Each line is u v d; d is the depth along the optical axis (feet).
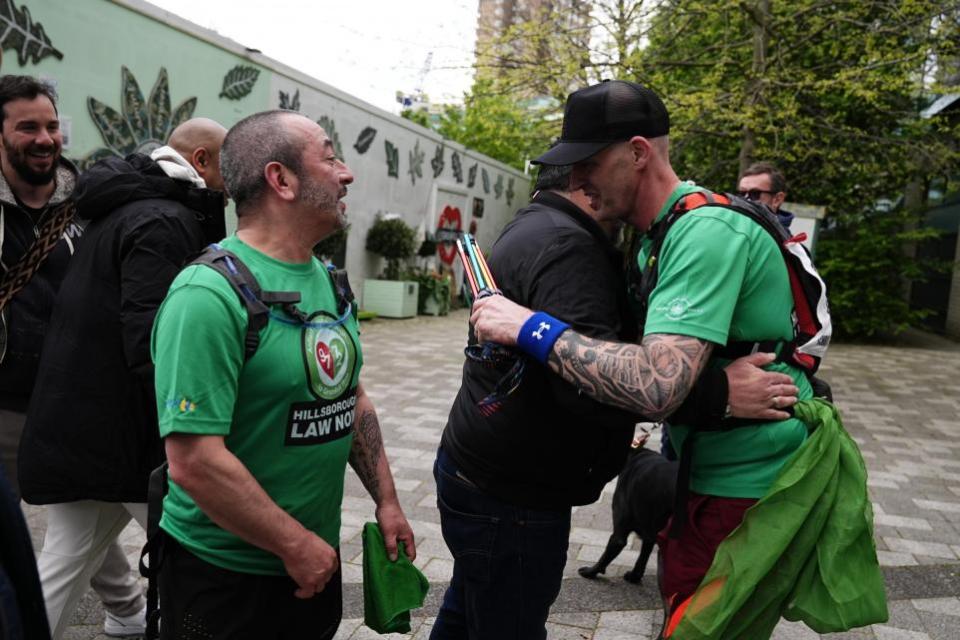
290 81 36.06
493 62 38.04
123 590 9.45
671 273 5.68
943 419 25.22
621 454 6.53
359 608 10.57
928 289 60.29
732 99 35.12
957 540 14.08
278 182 5.68
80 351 7.47
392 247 46.01
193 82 29.68
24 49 22.50
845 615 5.85
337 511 6.22
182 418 5.03
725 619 5.82
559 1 36.88
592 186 6.13
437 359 32.86
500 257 6.27
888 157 42.65
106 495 7.59
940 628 10.54
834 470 6.00
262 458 5.53
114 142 26.17
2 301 8.67
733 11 36.40
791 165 45.09
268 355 5.40
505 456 6.20
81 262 7.62
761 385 5.88
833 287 46.98
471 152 60.85
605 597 11.35
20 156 8.66
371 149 45.09
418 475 16.90
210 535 5.57
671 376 5.34
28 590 3.85
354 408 6.23
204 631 5.63
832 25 36.32
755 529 5.89
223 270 5.30
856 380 33.09
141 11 26.66
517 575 6.46
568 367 5.44
